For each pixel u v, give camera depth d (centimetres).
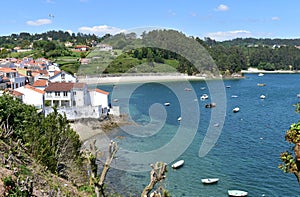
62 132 3619
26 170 2769
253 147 5878
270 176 4562
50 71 11188
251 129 7350
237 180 4428
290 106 10669
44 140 3359
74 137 3669
